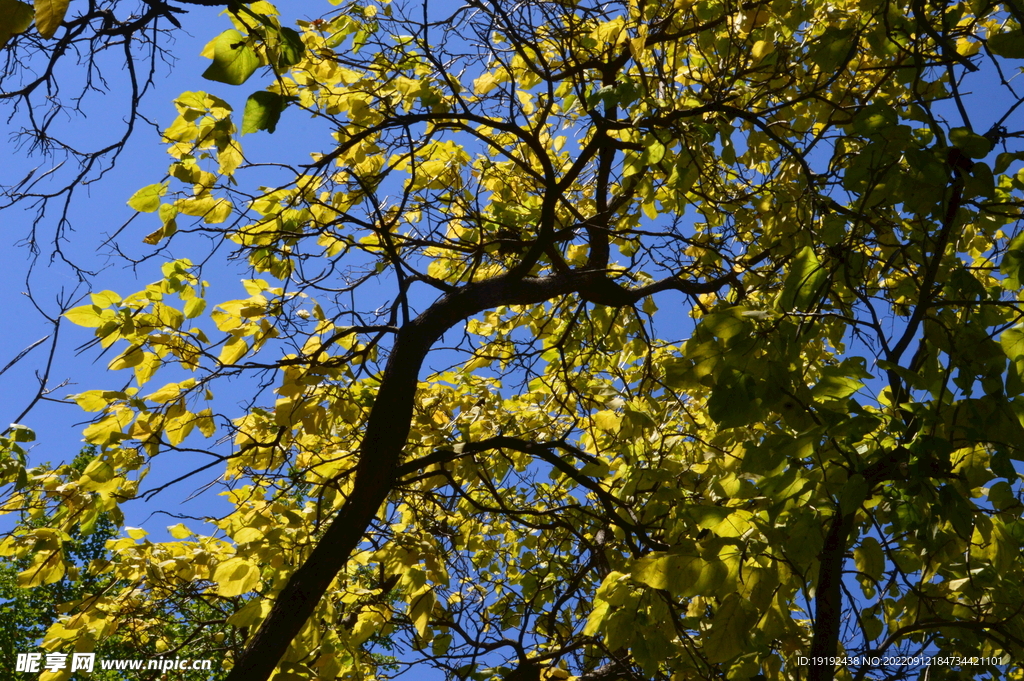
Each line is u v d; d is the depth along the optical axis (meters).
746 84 5.04
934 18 3.18
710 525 2.37
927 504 2.34
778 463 2.30
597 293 5.05
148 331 3.93
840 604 3.03
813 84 4.77
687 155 4.02
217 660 5.41
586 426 4.95
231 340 4.14
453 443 4.51
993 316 2.49
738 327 2.38
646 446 4.12
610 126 3.94
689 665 3.47
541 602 5.32
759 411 2.32
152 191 3.45
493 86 4.80
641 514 4.48
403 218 5.29
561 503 6.03
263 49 2.55
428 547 4.21
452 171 4.86
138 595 4.43
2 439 3.76
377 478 3.72
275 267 4.64
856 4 4.68
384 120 4.29
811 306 2.41
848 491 2.19
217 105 3.39
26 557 4.47
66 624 4.18
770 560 2.38
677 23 4.85
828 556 2.75
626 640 2.99
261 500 4.48
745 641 2.37
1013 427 2.24
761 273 4.47
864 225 3.26
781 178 4.46
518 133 4.30
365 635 4.14
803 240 3.45
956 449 2.38
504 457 5.18
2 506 4.06
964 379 2.32
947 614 3.30
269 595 3.83
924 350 2.49
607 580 3.03
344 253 4.32
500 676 4.32
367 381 4.63
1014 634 3.04
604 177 5.44
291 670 3.44
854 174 2.54
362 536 3.76
